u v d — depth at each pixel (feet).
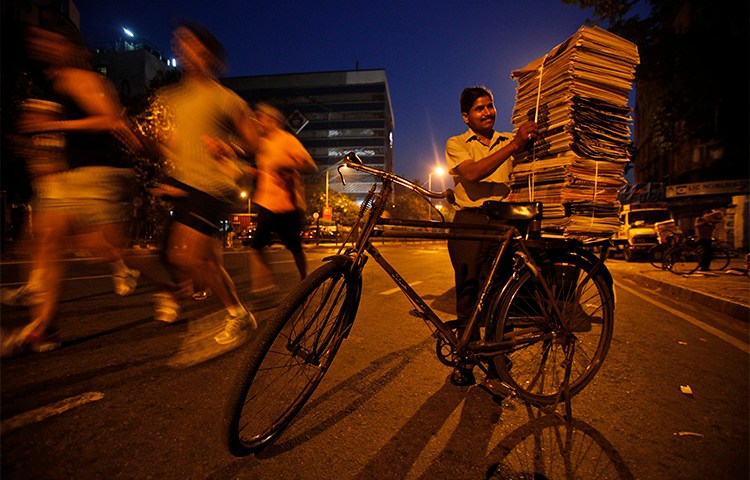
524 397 7.62
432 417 7.19
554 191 7.76
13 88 31.96
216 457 5.81
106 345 10.03
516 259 7.86
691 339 13.06
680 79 52.95
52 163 9.30
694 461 6.13
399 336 12.01
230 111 10.34
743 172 85.20
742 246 64.80
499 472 5.69
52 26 9.01
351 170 7.06
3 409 6.81
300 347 6.25
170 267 10.60
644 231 47.83
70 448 5.83
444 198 7.38
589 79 7.58
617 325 14.62
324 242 105.70
